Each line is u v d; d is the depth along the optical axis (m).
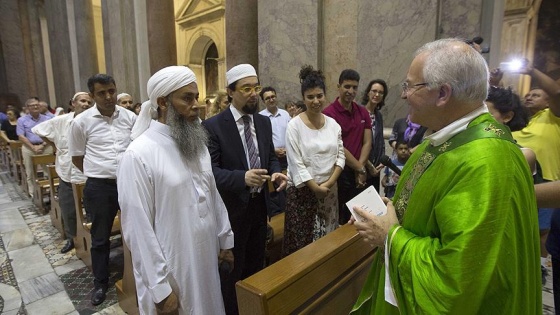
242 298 1.12
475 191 0.79
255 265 2.14
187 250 1.46
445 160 0.89
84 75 10.06
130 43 7.77
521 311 0.84
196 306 1.49
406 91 0.98
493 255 0.75
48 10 11.77
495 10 2.87
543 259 2.64
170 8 6.69
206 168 1.63
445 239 0.81
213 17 11.72
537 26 8.43
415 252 0.88
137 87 7.98
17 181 6.16
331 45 4.19
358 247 1.56
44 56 13.76
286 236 2.18
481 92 0.88
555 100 2.23
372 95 2.73
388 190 2.87
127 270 2.21
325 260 1.34
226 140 1.90
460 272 0.75
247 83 1.91
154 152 1.42
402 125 3.04
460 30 3.05
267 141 2.11
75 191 3.02
